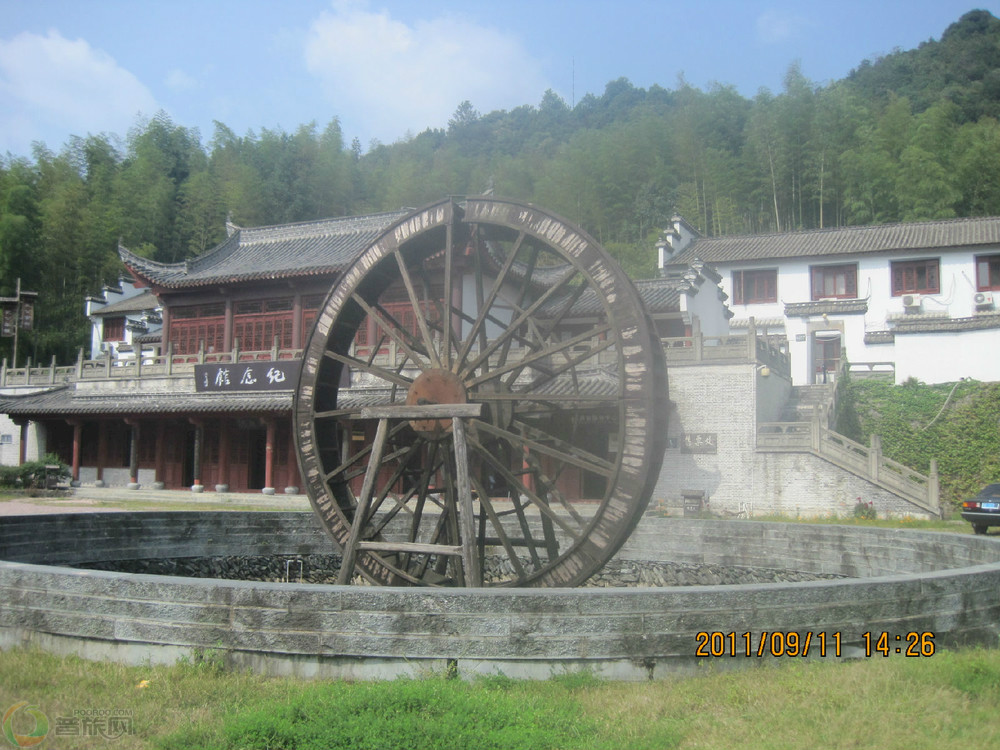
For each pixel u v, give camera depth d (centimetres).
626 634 761
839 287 4403
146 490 3528
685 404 2795
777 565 1525
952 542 1252
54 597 843
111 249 6128
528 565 1755
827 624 807
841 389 3256
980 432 2983
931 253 4181
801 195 6091
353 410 1341
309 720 639
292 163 7981
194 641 792
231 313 3706
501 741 599
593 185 6894
